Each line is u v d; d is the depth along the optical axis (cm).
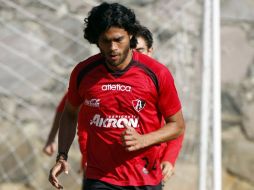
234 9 3394
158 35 3106
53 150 2192
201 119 2252
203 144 2239
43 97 3131
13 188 3011
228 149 3216
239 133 3256
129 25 1388
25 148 3059
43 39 3188
